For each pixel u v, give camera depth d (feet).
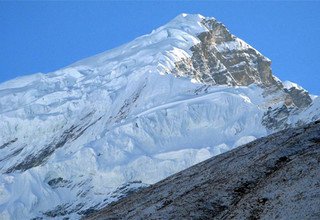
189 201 392.27
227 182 401.90
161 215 385.91
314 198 333.01
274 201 352.69
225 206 382.01
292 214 329.11
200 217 376.48
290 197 346.33
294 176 370.12
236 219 355.77
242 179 399.03
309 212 323.16
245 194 385.91
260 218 344.69
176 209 387.96
